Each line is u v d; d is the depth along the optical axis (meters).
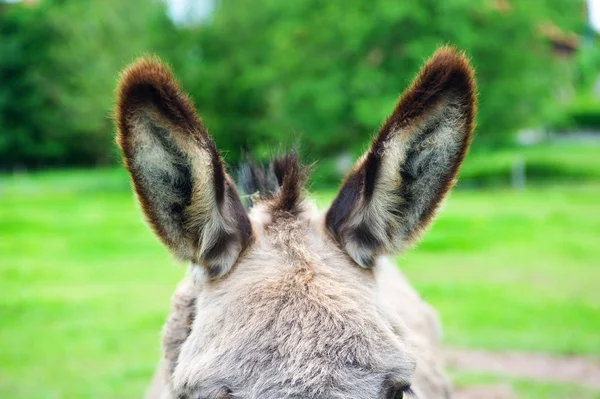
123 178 37.72
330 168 31.09
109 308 10.03
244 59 35.78
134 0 42.25
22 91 44.91
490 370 6.98
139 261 13.95
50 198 28.42
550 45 34.81
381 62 30.09
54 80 44.09
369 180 2.47
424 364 3.70
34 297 10.76
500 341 7.95
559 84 32.34
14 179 39.25
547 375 6.88
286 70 31.62
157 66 2.21
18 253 14.95
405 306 3.99
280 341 2.21
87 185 35.06
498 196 24.72
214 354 2.24
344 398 2.12
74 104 42.53
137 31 41.19
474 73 2.39
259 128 34.72
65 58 42.94
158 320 9.38
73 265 13.57
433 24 28.98
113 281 11.98
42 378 7.09
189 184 2.37
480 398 6.24
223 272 2.49
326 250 2.54
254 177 3.29
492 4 30.28
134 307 10.10
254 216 2.75
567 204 21.70
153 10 37.66
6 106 44.78
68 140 46.50
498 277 11.46
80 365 7.53
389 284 4.12
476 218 18.39
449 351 7.64
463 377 6.77
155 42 36.50
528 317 8.95
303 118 31.02
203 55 36.34
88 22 43.25
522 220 17.94
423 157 2.48
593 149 40.41
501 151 39.09
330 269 2.47
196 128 2.30
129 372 7.28
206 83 35.16
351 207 2.57
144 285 11.63
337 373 2.16
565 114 38.75
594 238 15.19
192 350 2.37
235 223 2.53
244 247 2.53
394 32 29.34
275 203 2.70
